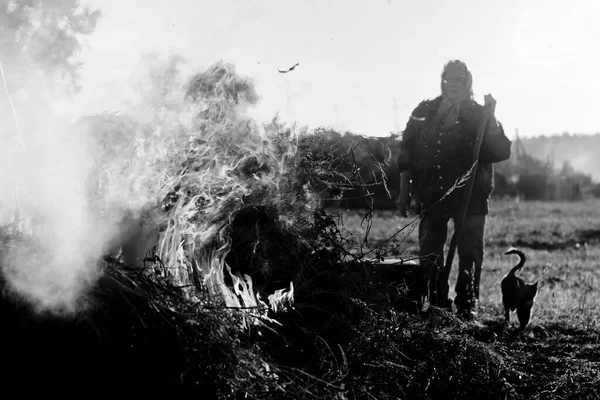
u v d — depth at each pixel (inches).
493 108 297.9
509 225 827.4
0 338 142.6
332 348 178.9
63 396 139.1
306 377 161.0
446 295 288.2
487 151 299.6
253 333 161.9
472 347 202.1
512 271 281.0
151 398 140.6
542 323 287.4
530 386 203.9
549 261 518.6
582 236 757.9
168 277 164.1
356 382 168.4
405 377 182.4
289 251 196.7
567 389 202.2
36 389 139.1
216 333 147.2
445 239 306.0
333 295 190.7
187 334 145.4
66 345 143.4
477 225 301.7
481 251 303.6
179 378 141.9
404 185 308.3
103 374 141.1
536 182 1496.1
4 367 140.1
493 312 314.0
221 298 165.3
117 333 144.9
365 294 195.5
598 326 282.8
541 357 233.3
